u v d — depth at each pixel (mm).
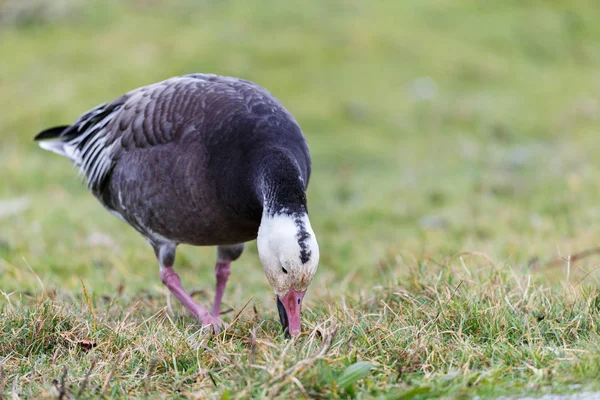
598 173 16953
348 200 17297
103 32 26703
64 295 9523
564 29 32688
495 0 33781
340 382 6070
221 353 6840
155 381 6617
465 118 23453
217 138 8297
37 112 21625
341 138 21562
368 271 11922
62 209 14992
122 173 9016
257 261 13000
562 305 7621
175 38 25969
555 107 25234
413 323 7527
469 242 12148
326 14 28922
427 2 32188
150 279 11258
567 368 6262
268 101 8836
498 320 7344
